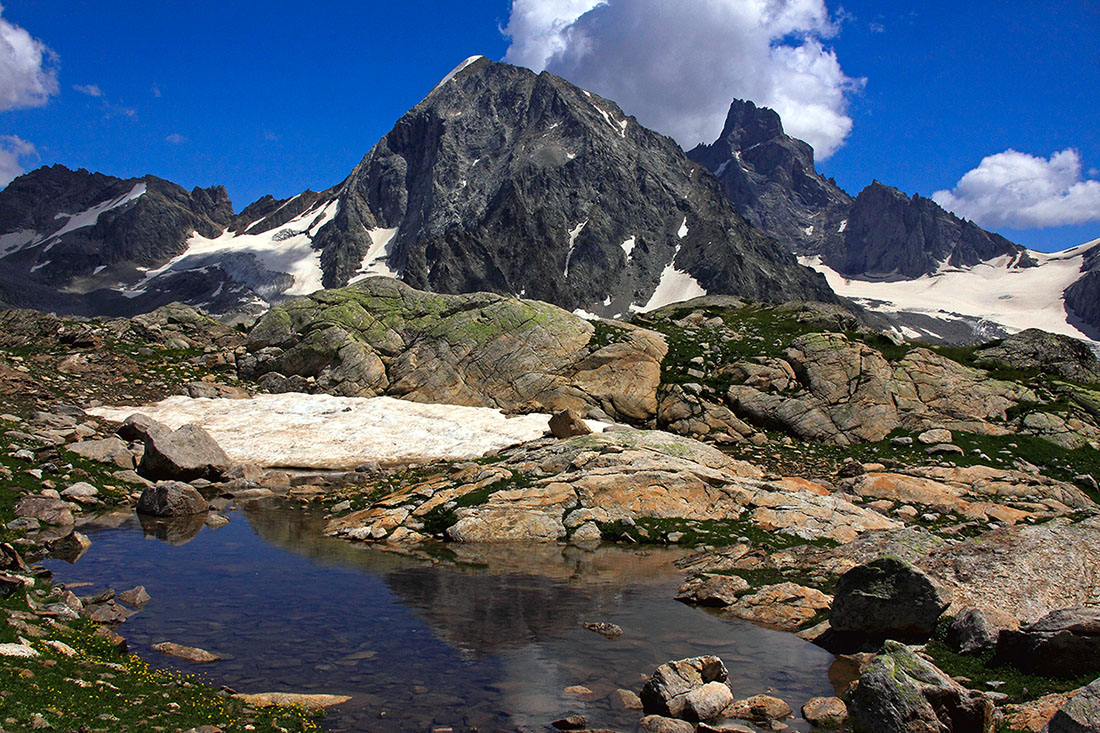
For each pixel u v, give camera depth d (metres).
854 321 57.94
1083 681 11.66
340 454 38.34
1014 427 42.97
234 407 44.84
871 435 43.16
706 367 50.03
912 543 20.48
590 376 48.72
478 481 28.97
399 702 11.80
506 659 13.95
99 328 53.25
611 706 11.95
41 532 22.14
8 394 38.78
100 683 10.99
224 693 11.68
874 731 10.84
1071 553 16.22
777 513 27.14
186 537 23.17
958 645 13.89
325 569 20.25
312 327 53.34
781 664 14.21
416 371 50.47
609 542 25.00
